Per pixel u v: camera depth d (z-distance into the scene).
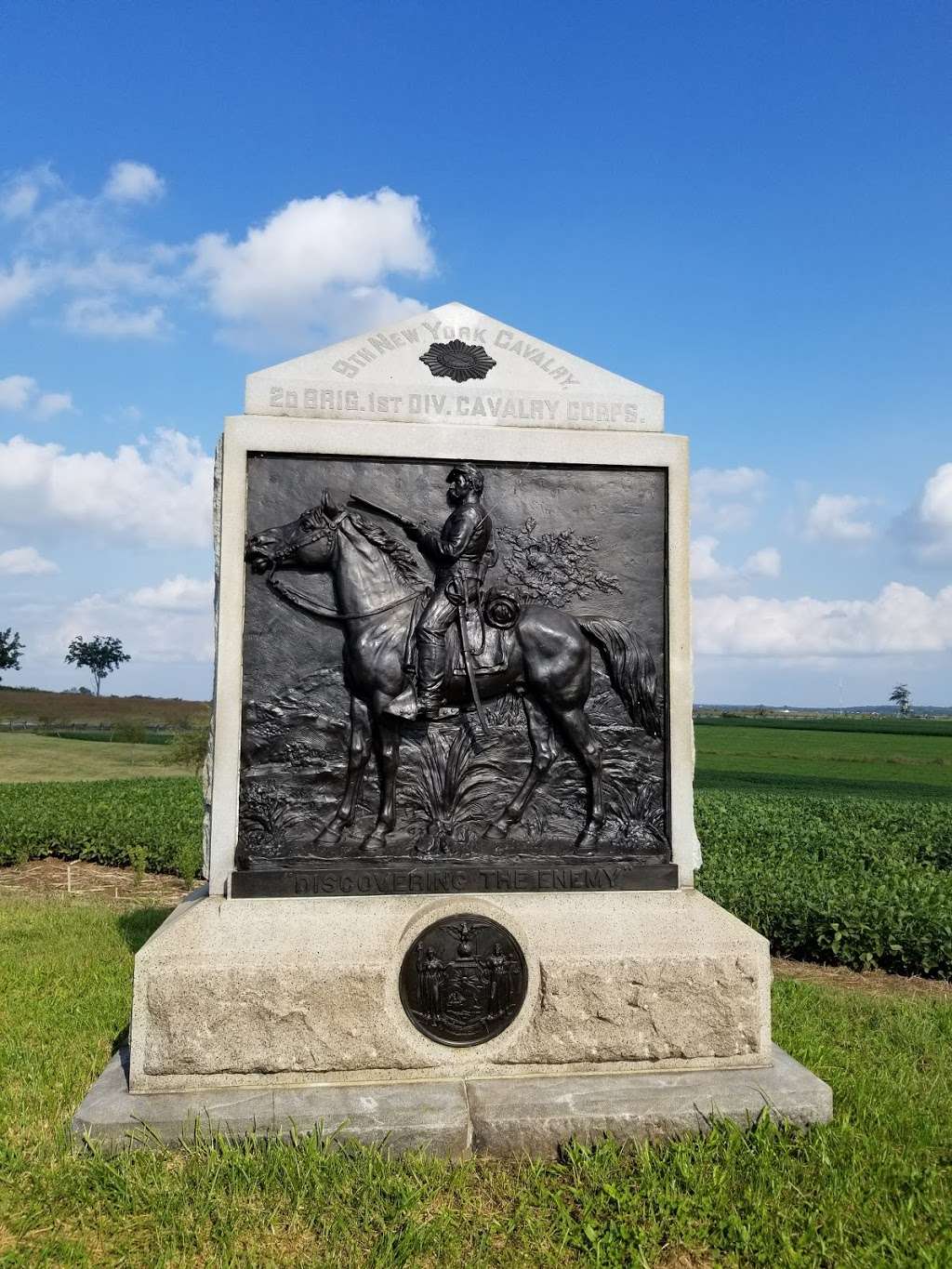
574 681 4.73
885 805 18.39
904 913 7.93
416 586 4.76
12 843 12.90
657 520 4.93
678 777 4.79
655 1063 4.37
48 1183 3.59
